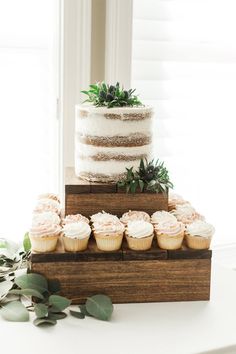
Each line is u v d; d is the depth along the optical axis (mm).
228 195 1930
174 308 1278
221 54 1831
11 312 1220
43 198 1434
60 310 1216
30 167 1713
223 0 1802
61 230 1262
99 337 1157
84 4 1590
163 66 1764
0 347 1113
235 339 1170
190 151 1849
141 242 1264
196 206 1890
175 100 1799
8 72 1651
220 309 1281
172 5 1740
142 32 1718
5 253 1435
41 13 1648
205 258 1291
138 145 1306
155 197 1329
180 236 1278
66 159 1659
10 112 1673
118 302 1287
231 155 1909
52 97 1686
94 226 1267
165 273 1287
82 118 1305
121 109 1275
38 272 1254
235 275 1464
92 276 1265
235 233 1956
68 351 1107
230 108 1878
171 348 1130
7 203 1709
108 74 1652
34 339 1144
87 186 1301
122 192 1314
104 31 1647
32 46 1656
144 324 1210
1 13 1616
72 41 1602
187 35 1775
